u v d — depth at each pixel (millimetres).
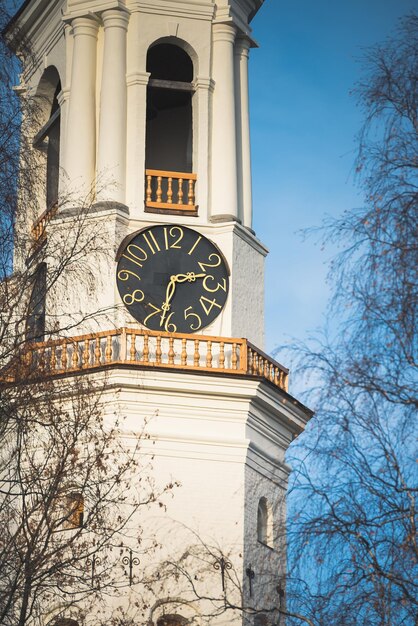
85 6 60656
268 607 52594
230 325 58688
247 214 60688
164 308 58250
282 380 59031
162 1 60719
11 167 42969
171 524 55906
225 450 57062
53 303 44156
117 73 59875
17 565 42594
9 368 42156
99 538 51062
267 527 57656
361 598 36188
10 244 42500
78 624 51656
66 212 57312
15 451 42938
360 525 36469
